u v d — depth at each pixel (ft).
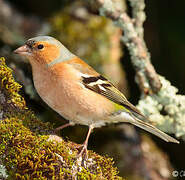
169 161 39.99
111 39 43.55
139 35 32.65
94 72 26.61
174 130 31.89
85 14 44.29
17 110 22.43
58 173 20.03
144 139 40.34
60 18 44.70
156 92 32.04
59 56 25.70
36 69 25.59
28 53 25.82
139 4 32.35
